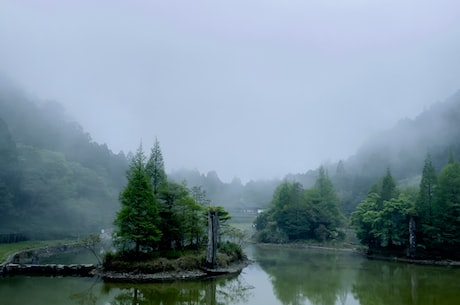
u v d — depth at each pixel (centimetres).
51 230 10206
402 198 8612
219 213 6581
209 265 5828
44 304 3819
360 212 9669
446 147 19112
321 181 12862
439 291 4859
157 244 6184
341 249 10531
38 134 16750
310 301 4344
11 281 4903
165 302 4106
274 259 8206
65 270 5428
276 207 12850
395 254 8431
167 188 6369
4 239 8094
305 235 12125
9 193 10019
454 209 7950
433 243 8031
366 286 5175
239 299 4372
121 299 4184
